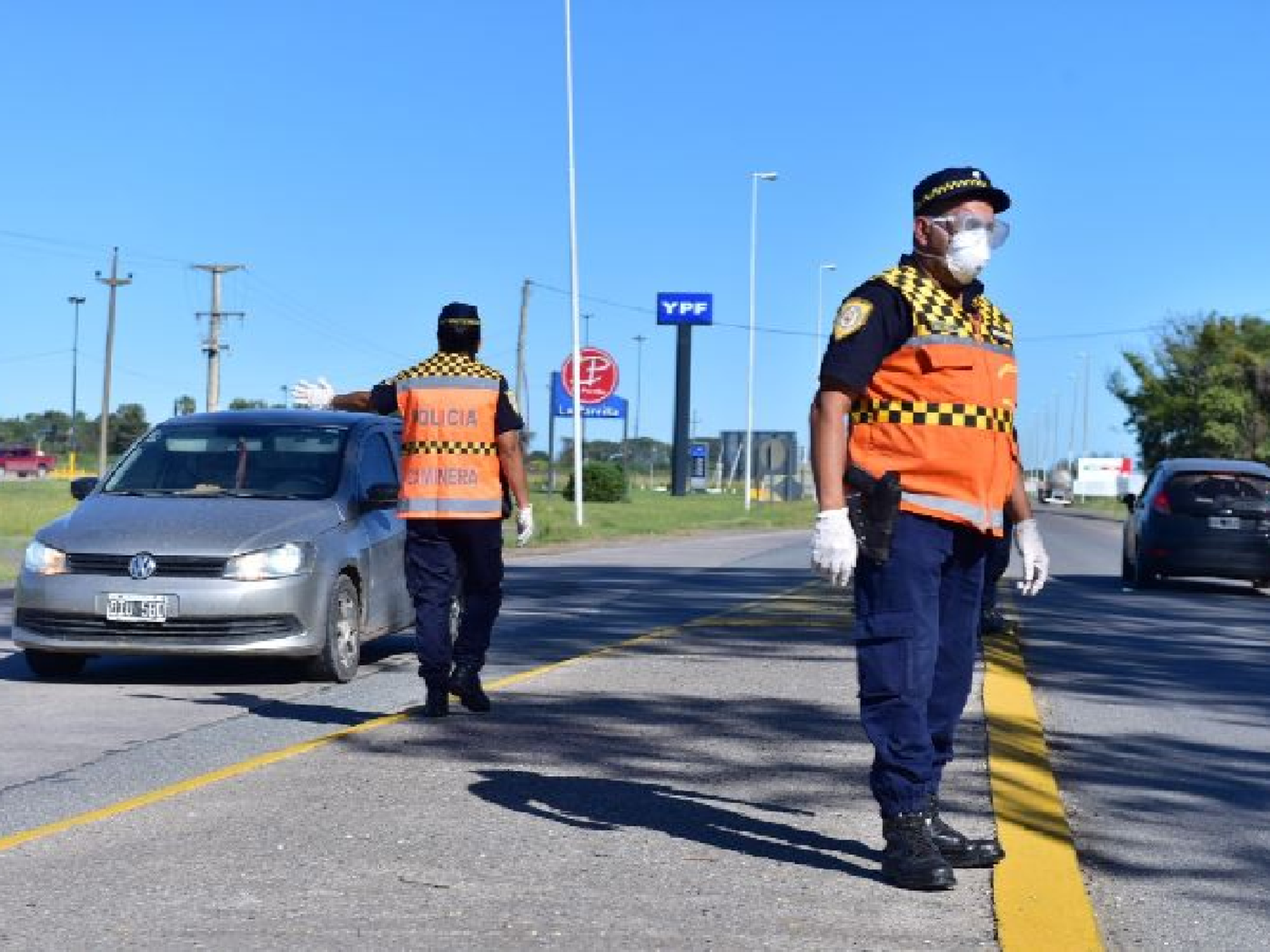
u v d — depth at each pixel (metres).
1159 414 91.62
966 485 5.24
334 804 6.28
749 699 8.98
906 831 5.25
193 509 10.34
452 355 8.38
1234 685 10.81
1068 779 7.39
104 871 5.33
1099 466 119.19
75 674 10.57
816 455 5.17
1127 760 7.89
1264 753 8.21
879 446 5.25
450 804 6.29
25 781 7.02
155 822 5.99
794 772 7.00
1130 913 5.28
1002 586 19.80
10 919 4.80
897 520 5.18
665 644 11.68
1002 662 10.94
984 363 5.29
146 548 9.89
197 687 10.02
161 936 4.65
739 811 6.25
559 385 86.56
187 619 9.79
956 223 5.24
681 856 5.58
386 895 5.07
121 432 136.12
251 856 5.50
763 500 83.50
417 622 8.29
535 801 6.37
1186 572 20.67
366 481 11.13
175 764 7.42
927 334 5.21
